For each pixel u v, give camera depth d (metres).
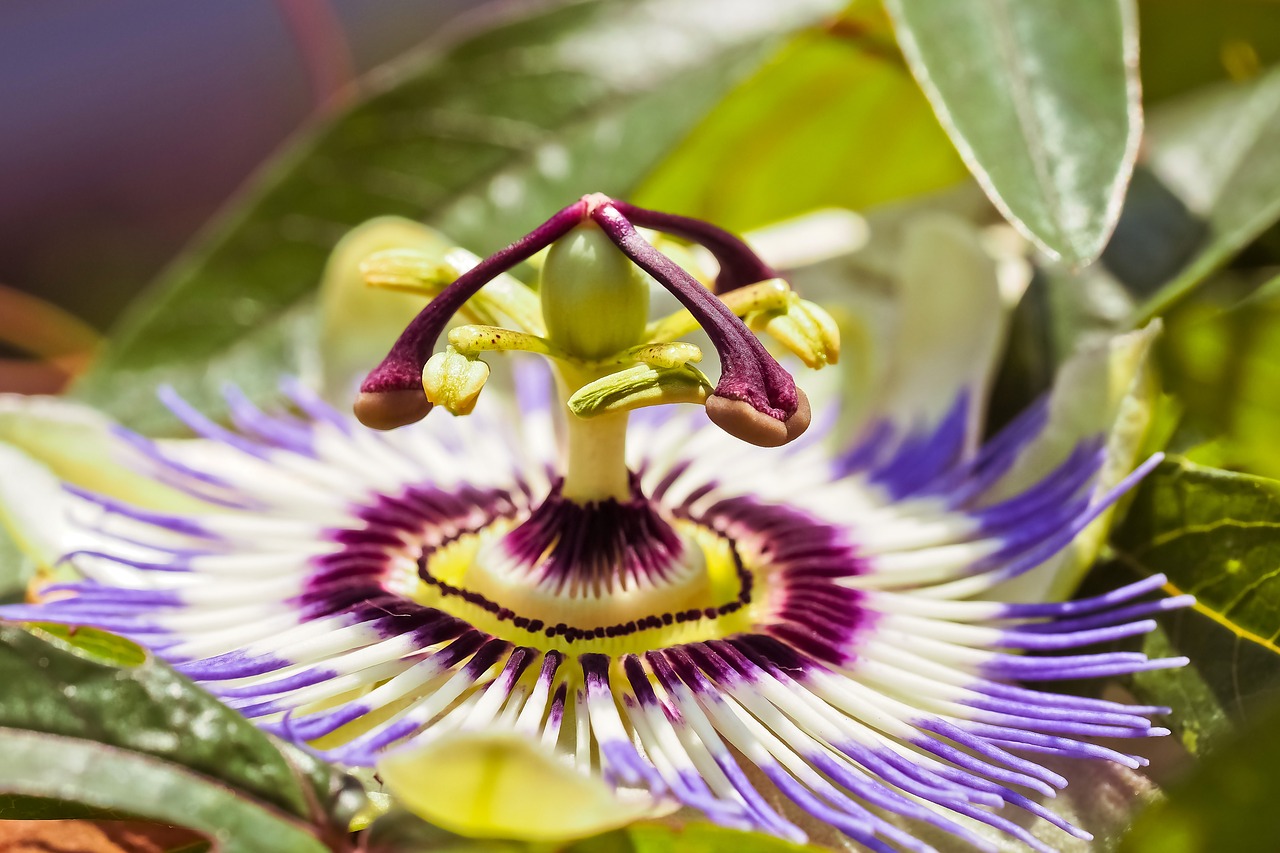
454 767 0.16
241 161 0.62
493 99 0.22
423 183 0.22
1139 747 0.18
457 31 0.22
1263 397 0.20
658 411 0.22
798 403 0.18
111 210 0.61
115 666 0.17
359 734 0.18
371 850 0.17
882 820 0.17
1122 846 0.16
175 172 0.62
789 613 0.19
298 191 0.22
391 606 0.19
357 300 0.21
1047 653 0.19
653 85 0.22
